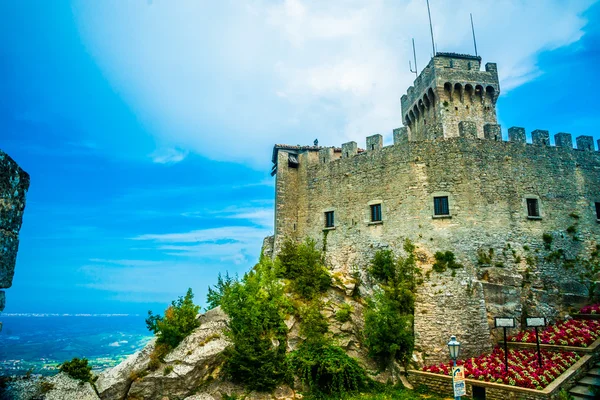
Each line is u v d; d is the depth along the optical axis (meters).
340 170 34.94
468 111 37.59
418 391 21.72
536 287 27.45
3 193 8.43
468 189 29.52
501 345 24.59
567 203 31.16
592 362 20.39
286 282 28.00
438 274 27.08
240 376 21.16
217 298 26.88
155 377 21.02
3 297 8.31
